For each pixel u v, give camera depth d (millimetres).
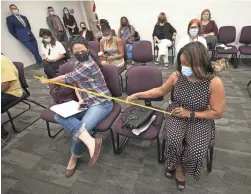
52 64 3201
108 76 1844
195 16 3850
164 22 3926
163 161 1715
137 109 1636
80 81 1644
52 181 1674
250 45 3666
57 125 2395
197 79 1289
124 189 1541
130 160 1793
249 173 1561
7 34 4266
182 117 1401
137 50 3045
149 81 1752
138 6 4113
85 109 1687
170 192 1479
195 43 1229
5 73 1953
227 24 3727
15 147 2092
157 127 1536
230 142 1878
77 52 1561
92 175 1688
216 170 1608
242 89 2793
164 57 3740
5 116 2666
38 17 4969
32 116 2631
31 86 3564
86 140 1549
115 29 4539
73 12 6141
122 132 1537
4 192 1608
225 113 2303
